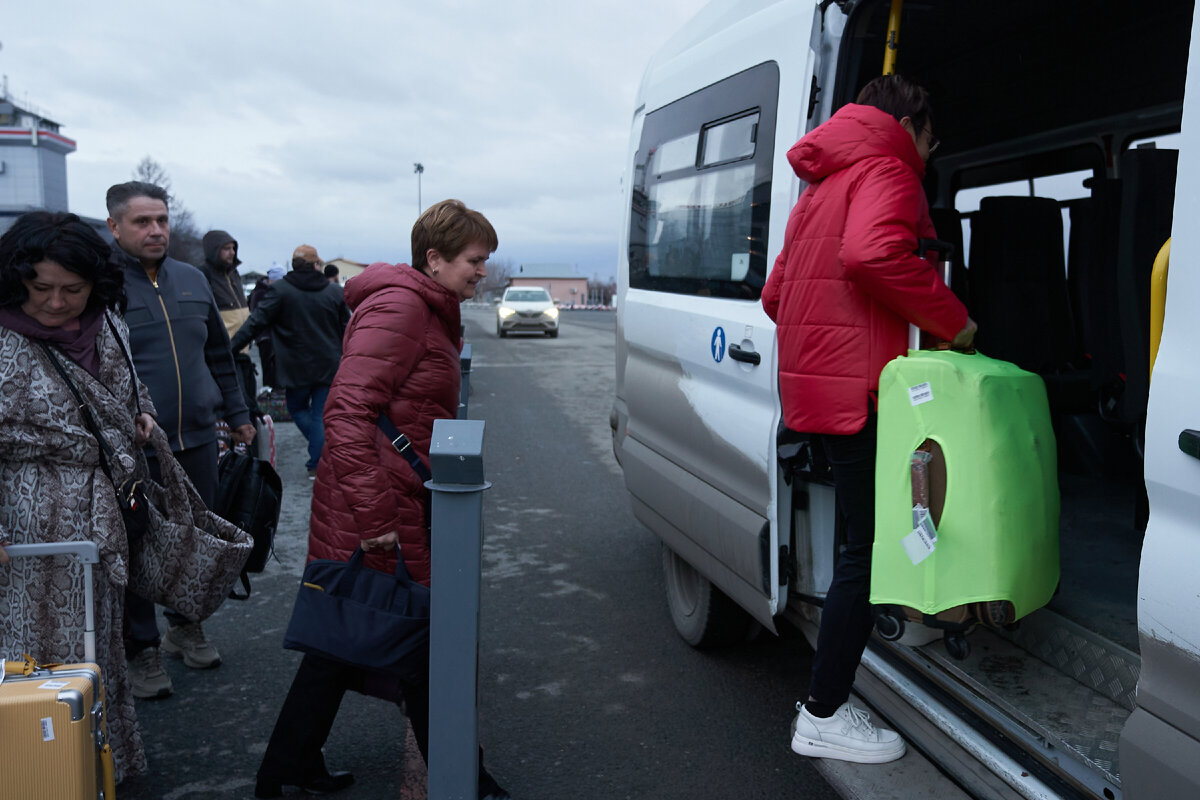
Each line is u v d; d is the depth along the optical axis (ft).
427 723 8.64
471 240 8.59
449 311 8.67
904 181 7.26
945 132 15.34
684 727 11.05
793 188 9.31
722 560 10.57
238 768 10.08
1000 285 13.10
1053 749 6.63
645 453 13.12
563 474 25.08
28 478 8.23
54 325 8.30
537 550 18.21
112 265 8.64
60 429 8.23
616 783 9.82
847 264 7.14
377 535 8.19
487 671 12.66
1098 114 12.99
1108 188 11.78
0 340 8.11
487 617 14.67
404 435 8.42
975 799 6.91
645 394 13.12
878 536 7.18
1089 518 10.82
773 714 11.38
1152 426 5.08
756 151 10.19
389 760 10.31
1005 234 13.06
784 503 9.34
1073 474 12.90
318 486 8.55
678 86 12.76
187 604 9.43
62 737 6.46
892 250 6.95
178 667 12.76
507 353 67.77
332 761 10.28
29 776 6.43
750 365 9.74
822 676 7.98
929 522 6.73
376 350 8.26
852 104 7.76
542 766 10.17
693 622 12.83
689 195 11.97
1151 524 5.15
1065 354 13.52
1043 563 6.97
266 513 10.94
